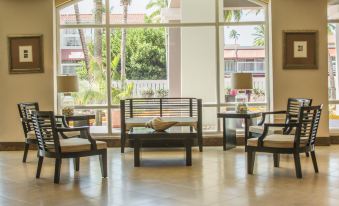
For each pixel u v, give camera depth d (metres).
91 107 9.01
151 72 9.16
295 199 4.84
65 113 7.88
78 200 4.92
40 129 5.82
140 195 5.09
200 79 9.14
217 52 9.05
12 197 5.09
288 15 8.69
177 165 6.84
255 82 9.07
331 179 5.78
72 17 9.00
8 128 8.65
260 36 9.05
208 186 5.48
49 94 8.65
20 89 8.65
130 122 8.22
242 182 5.66
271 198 4.89
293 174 6.09
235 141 8.62
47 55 8.64
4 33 8.63
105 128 9.05
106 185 5.60
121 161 7.26
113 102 9.09
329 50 9.19
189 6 9.08
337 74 9.21
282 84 8.73
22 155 8.05
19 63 8.65
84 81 9.05
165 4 9.09
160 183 5.66
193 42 9.11
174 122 7.12
